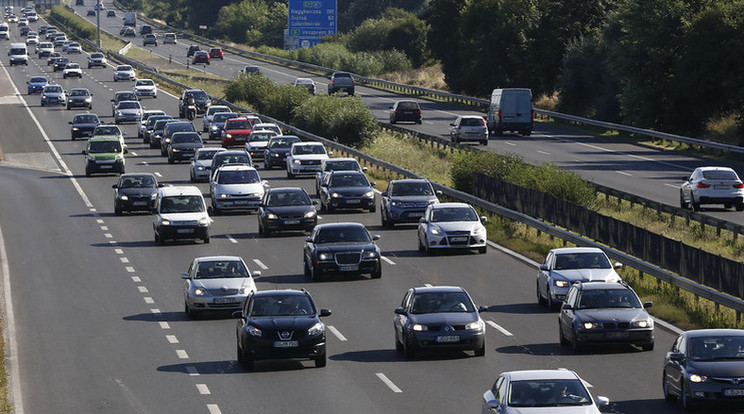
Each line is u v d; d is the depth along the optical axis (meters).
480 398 61.88
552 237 121.44
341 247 101.94
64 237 132.88
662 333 79.62
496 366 70.06
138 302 95.81
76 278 107.62
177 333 83.12
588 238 114.75
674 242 95.81
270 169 192.50
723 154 191.88
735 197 133.38
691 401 57.22
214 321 87.31
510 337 79.00
